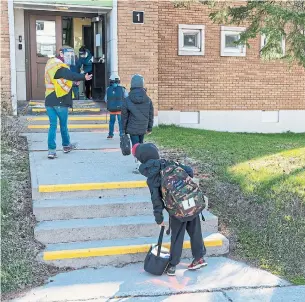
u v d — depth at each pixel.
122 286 4.70
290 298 4.53
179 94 13.16
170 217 4.87
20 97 12.40
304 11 7.48
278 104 14.16
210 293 4.60
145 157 4.82
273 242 5.68
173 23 12.91
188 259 5.46
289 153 8.80
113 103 9.49
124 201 6.03
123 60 11.52
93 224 5.59
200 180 7.09
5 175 6.68
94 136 9.98
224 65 13.48
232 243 5.75
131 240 5.55
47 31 12.61
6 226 5.43
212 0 8.94
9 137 8.80
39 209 5.69
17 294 4.50
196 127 13.39
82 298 4.44
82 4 11.27
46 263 5.06
